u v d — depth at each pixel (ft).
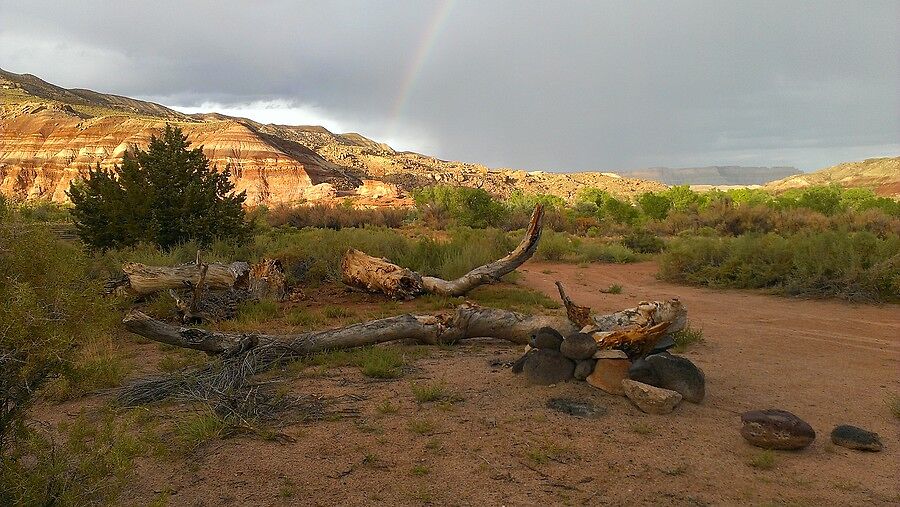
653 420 16.31
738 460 13.94
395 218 150.71
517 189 485.56
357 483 12.70
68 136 386.93
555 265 62.59
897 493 12.37
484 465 13.53
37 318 9.32
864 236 44.39
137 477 12.87
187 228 54.65
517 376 20.24
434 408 17.22
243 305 35.29
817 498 12.14
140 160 56.75
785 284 42.88
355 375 20.95
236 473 13.14
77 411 16.93
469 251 52.54
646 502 11.94
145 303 35.27
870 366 22.58
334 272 46.65
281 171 409.49
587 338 19.12
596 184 560.61
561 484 12.68
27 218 11.00
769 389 19.49
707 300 40.42
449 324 25.71
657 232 115.03
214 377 19.07
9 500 9.04
